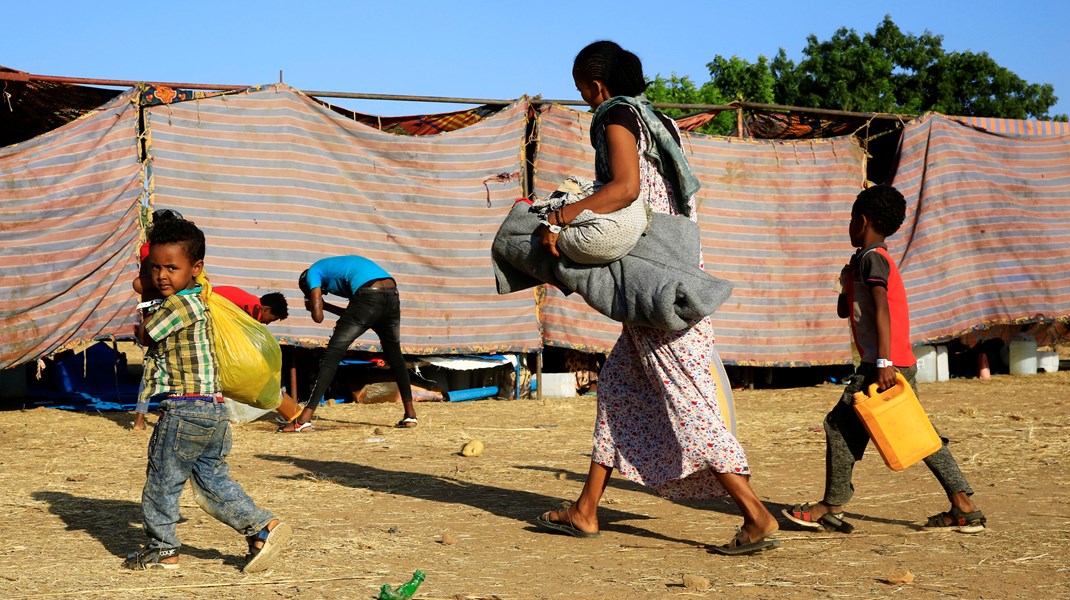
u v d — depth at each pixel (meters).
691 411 4.50
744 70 39.19
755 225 12.88
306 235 11.20
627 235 4.39
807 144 13.09
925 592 3.84
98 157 10.47
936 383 13.14
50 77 10.29
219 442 4.27
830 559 4.40
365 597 3.86
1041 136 13.85
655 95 37.03
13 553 4.56
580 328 12.23
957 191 13.40
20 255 10.16
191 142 10.79
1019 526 4.97
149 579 4.11
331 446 8.12
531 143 12.35
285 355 11.58
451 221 11.81
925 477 6.44
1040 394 11.66
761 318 12.87
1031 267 13.67
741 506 4.47
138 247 10.52
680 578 4.12
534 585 4.03
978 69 40.28
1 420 9.84
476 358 11.95
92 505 5.71
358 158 11.46
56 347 10.28
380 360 11.80
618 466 4.77
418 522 5.27
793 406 11.08
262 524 4.21
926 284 13.22
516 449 8.02
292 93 11.20
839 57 39.78
